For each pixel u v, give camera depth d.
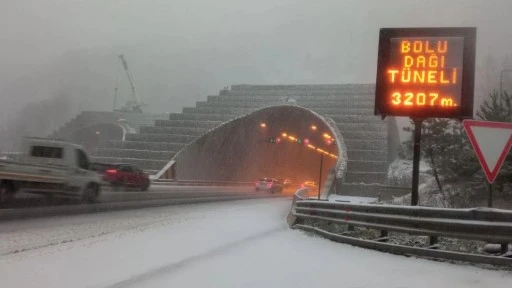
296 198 20.30
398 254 10.09
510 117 24.67
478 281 7.64
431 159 32.53
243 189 55.88
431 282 7.66
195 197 34.94
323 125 76.31
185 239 12.76
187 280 7.84
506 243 8.61
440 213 9.55
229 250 11.12
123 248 10.83
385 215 11.06
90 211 19.20
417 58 12.84
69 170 19.17
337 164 63.28
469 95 12.42
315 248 11.43
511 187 22.61
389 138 77.44
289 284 7.66
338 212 13.47
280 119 82.75
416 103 12.67
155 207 24.05
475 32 12.57
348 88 90.69
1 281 7.39
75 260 9.20
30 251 10.02
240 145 86.38
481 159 8.67
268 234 14.77
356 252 10.56
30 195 19.41
